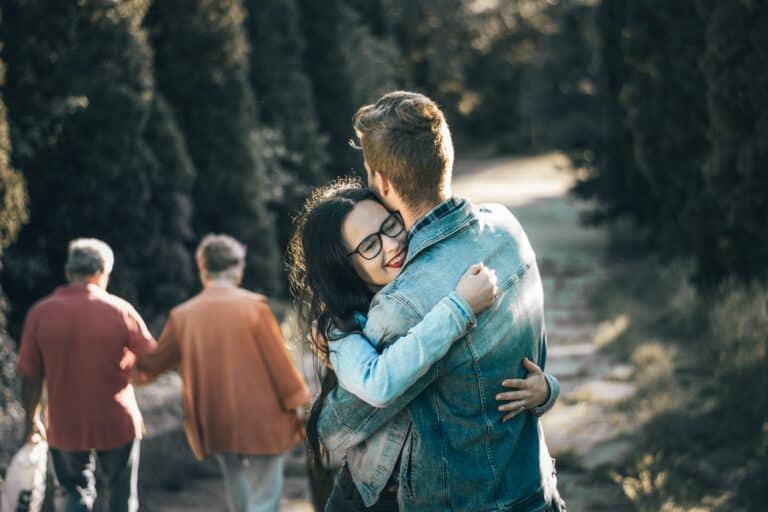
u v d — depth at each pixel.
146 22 11.46
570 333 11.18
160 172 9.97
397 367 2.12
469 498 2.22
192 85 11.66
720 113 8.30
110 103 8.98
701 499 5.39
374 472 2.29
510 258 2.29
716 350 8.56
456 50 45.66
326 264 2.35
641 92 11.12
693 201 10.04
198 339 4.97
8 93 8.39
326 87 17.11
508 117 49.44
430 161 2.23
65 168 8.93
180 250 10.09
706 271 10.03
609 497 5.87
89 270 4.67
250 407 4.96
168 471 6.66
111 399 4.62
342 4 17.94
